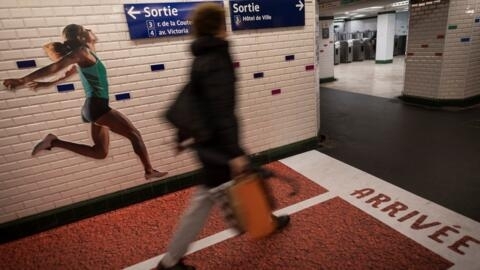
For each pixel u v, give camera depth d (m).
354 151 4.34
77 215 3.14
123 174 3.31
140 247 2.61
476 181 3.24
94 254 2.57
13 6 2.55
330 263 2.22
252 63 3.77
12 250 2.74
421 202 2.91
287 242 2.48
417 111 6.21
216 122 1.62
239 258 2.36
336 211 2.86
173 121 1.68
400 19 19.33
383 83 9.82
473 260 2.13
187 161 3.61
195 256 2.41
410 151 4.19
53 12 2.69
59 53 2.79
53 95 2.85
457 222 2.56
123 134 3.21
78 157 3.07
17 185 2.87
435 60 6.27
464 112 5.92
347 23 22.05
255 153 4.10
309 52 4.14
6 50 2.61
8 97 2.69
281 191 3.31
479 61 6.14
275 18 3.77
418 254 2.23
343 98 8.08
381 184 3.32
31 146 2.86
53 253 2.65
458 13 5.79
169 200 3.41
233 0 3.46
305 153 4.42
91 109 3.02
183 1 3.20
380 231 2.52
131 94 3.15
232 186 1.69
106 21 2.90
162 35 3.16
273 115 4.09
